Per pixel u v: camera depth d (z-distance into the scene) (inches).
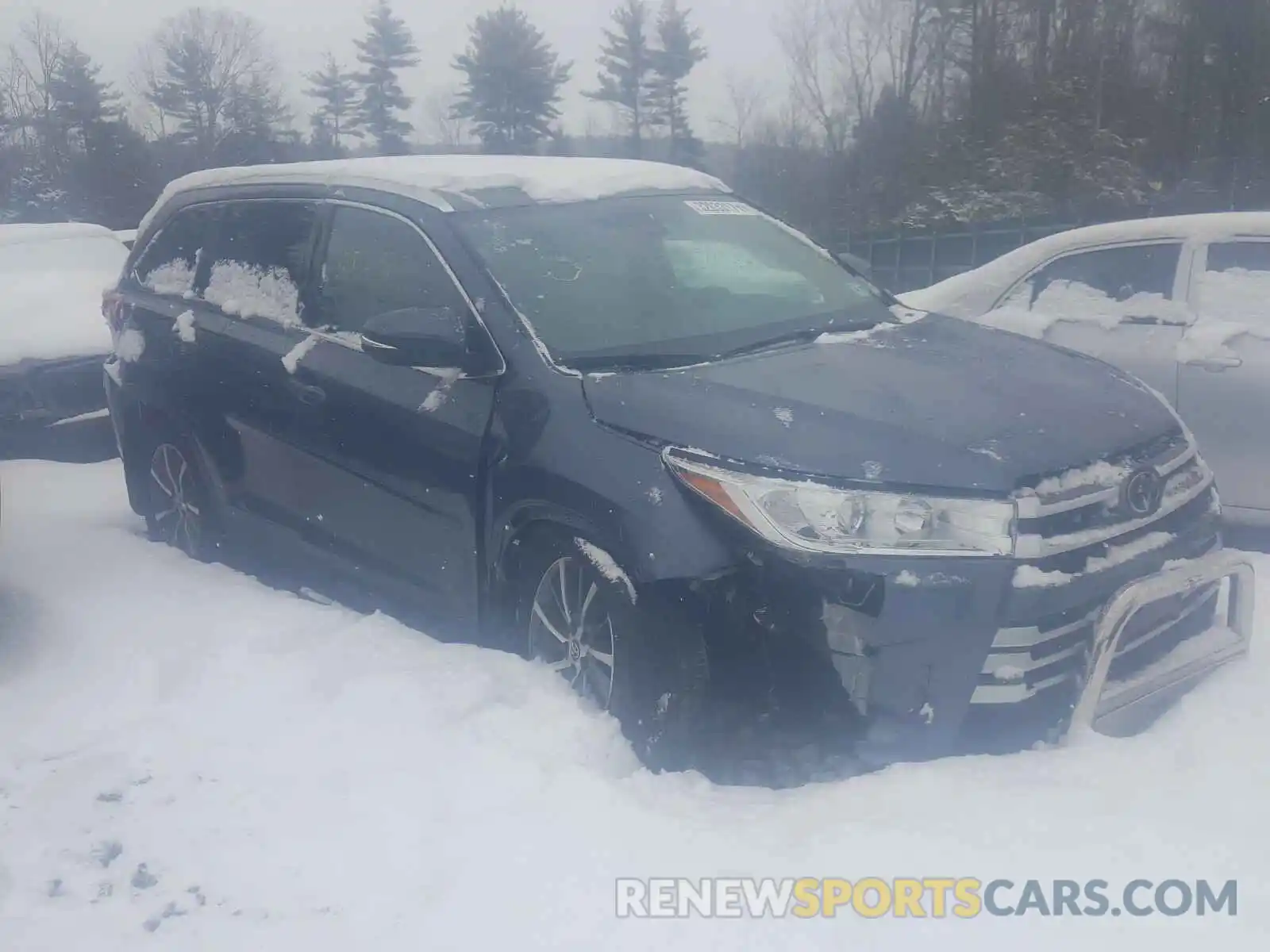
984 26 1401.3
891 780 134.5
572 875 123.3
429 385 172.1
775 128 1684.3
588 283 177.0
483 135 2188.7
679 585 138.6
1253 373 227.6
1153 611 148.8
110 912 122.6
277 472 199.8
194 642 181.6
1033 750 139.3
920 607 133.4
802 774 138.0
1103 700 142.3
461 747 146.5
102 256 392.5
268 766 147.5
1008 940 112.5
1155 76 1236.5
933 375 159.6
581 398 154.6
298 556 198.7
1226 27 1120.2
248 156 2380.7
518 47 2130.9
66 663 177.9
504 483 158.6
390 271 186.2
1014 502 135.6
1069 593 136.8
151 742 154.4
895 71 1550.2
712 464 139.9
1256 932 112.3
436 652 168.7
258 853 130.6
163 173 2345.0
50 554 226.7
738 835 128.4
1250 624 158.6
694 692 137.4
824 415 145.3
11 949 118.0
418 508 173.3
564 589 156.3
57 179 2279.8
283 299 203.9
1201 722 146.4
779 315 185.5
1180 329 237.8
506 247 178.4
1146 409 158.6
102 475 297.4
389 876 125.5
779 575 135.0
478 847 128.7
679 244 194.4
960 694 135.8
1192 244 243.6
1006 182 1175.6
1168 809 129.7
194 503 224.1
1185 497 153.0
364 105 2375.7
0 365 300.4
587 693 153.5
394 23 2343.8
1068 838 125.4
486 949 114.6
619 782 138.7
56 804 141.3
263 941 117.2
